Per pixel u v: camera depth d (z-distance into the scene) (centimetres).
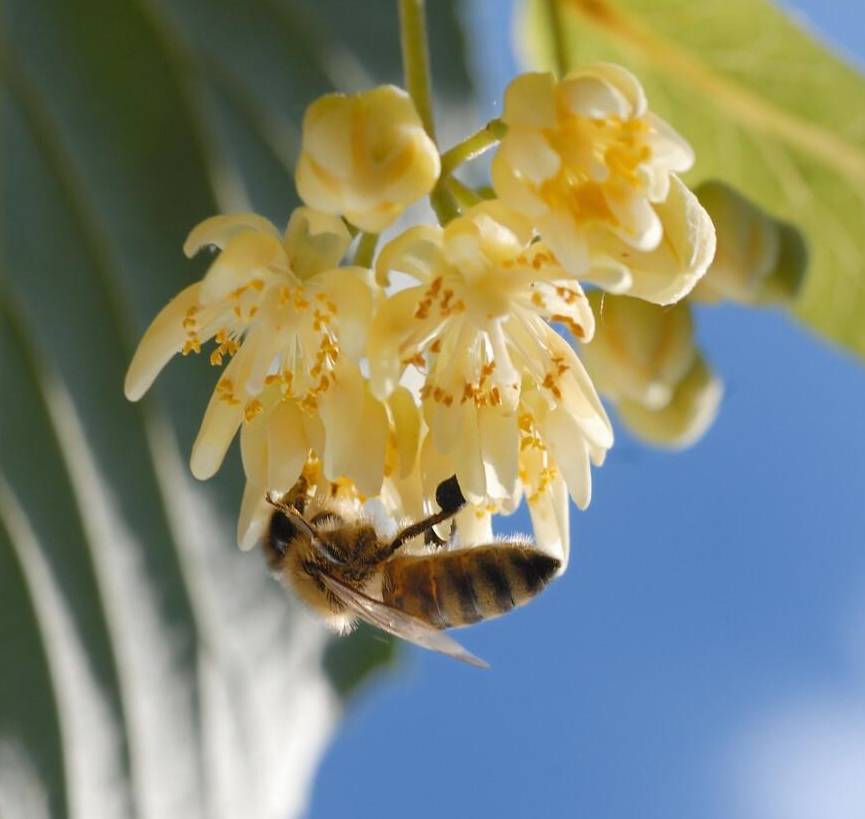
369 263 14
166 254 17
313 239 14
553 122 13
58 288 17
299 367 14
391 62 17
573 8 16
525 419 14
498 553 15
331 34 17
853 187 16
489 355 14
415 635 14
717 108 16
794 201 17
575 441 14
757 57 16
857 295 17
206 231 14
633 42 16
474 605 15
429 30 17
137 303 17
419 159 13
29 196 17
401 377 14
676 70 16
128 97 17
